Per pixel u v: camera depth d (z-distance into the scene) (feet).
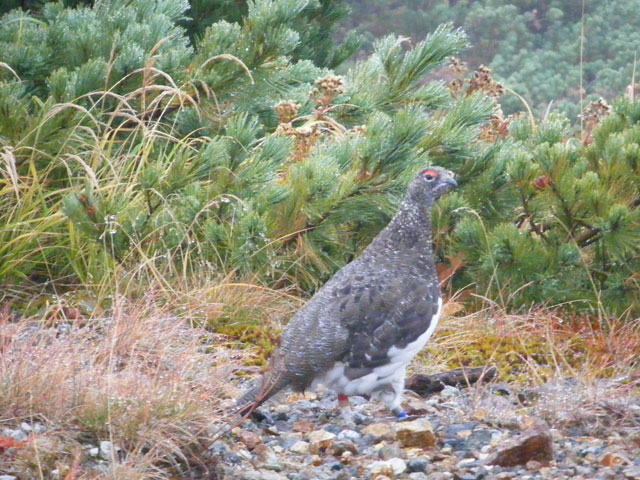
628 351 35.50
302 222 40.52
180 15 48.73
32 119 39.91
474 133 43.98
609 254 41.83
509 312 41.19
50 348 26.99
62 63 42.91
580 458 25.27
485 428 27.86
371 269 28.14
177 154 39.81
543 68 98.94
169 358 30.81
